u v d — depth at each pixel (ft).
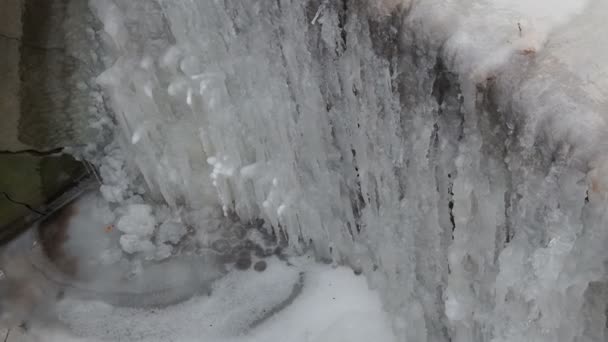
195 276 11.41
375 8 7.75
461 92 7.09
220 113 10.06
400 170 8.58
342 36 8.33
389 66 7.94
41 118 11.29
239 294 11.01
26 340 11.00
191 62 9.80
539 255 6.57
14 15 9.84
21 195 12.21
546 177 6.37
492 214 7.40
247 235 11.76
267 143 10.15
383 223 9.28
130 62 10.19
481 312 8.04
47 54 10.51
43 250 12.23
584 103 6.13
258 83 9.51
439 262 8.72
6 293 11.68
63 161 12.41
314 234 10.73
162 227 12.05
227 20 9.15
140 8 9.79
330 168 9.70
